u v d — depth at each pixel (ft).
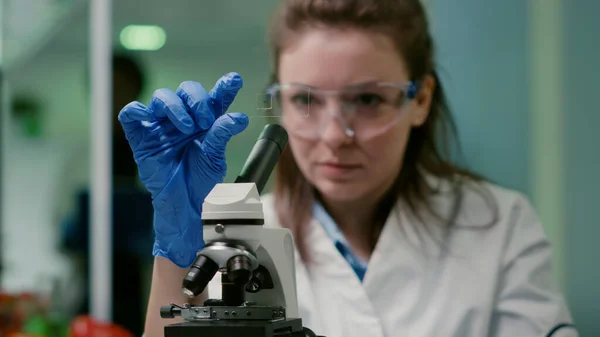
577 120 8.73
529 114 8.68
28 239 11.48
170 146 3.62
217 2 9.21
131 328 9.75
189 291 2.92
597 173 8.79
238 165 4.08
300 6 4.86
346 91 4.74
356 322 5.06
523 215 5.66
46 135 11.48
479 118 8.56
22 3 10.91
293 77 4.83
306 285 5.18
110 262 9.73
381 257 5.24
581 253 8.91
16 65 11.48
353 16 4.76
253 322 3.04
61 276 10.84
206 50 9.34
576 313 9.01
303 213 5.40
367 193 5.11
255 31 9.23
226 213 3.00
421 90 5.22
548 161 8.74
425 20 5.25
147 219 9.77
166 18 9.43
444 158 5.78
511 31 8.57
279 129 3.56
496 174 8.61
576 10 8.62
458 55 8.48
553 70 8.61
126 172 9.71
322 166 4.89
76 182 11.10
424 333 5.10
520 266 5.38
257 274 3.36
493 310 5.30
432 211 5.51
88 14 10.37
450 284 5.23
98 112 9.61
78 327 7.32
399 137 4.93
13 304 7.65
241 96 3.93
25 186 11.64
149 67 9.51
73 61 11.03
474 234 5.47
